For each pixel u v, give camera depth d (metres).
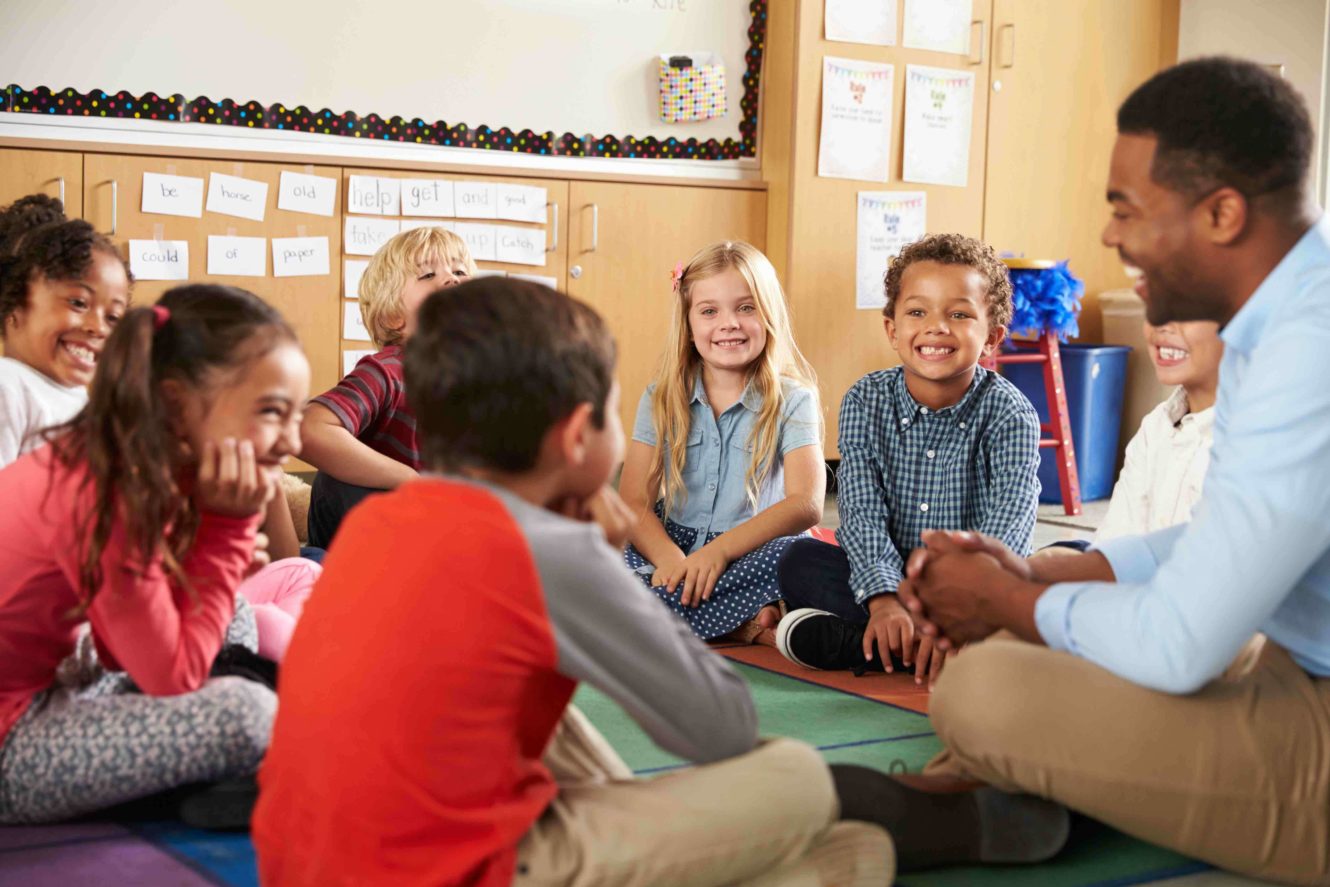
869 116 3.88
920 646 1.75
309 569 1.70
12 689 1.19
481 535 0.83
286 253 3.27
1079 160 4.33
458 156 3.50
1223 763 1.03
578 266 3.62
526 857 0.85
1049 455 4.09
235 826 1.21
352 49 3.36
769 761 0.93
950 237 1.99
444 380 0.87
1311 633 1.08
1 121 3.05
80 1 3.09
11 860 1.13
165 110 3.19
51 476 1.13
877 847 0.99
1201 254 1.01
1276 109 0.98
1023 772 1.07
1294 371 0.96
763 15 3.83
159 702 1.19
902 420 2.01
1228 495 0.98
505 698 0.84
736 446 2.25
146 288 3.14
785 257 3.83
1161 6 4.42
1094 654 1.05
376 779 0.81
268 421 1.12
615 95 3.68
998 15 4.10
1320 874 1.05
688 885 0.90
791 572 1.99
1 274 1.63
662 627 0.88
